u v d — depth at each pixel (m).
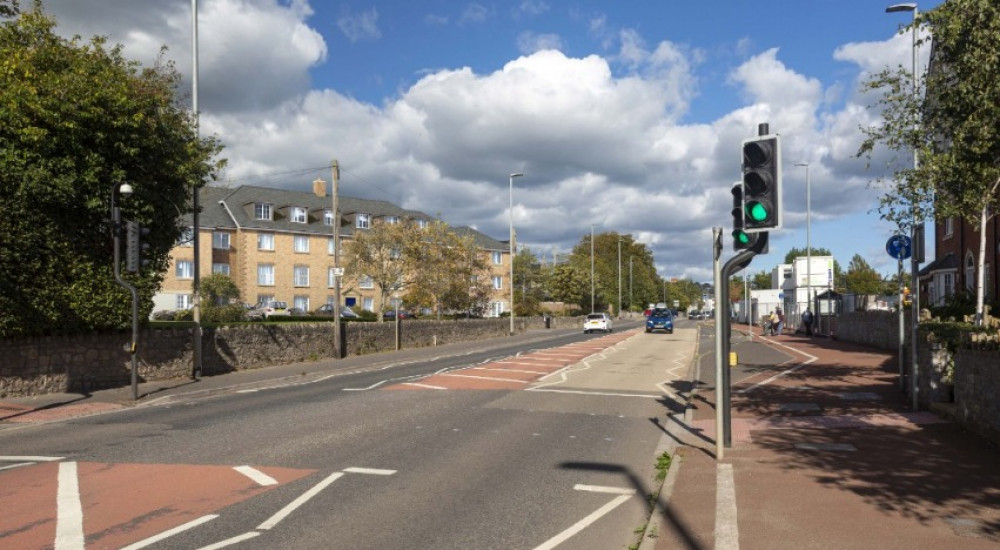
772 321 46.06
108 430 11.58
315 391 17.12
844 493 6.84
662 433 11.13
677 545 5.43
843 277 83.44
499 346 37.31
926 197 12.02
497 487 7.62
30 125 15.12
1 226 14.84
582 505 6.94
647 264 128.62
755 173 8.23
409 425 11.73
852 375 18.36
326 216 68.12
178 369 19.98
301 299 63.94
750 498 6.72
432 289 44.03
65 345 16.84
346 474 8.16
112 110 16.25
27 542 5.71
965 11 10.43
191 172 18.78
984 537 5.46
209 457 9.12
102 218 17.08
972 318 17.89
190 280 57.97
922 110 12.37
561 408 13.90
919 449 8.92
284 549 5.56
